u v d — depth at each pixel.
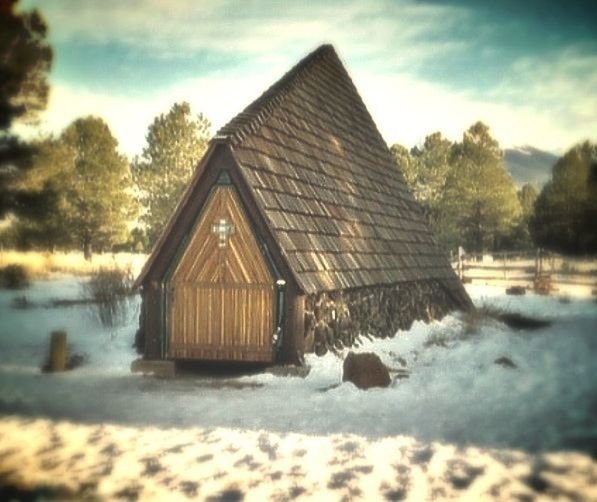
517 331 17.31
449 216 46.41
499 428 7.93
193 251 11.86
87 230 40.34
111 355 13.24
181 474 6.40
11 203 24.45
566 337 15.72
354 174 18.25
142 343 13.02
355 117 21.19
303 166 14.71
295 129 15.39
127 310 17.70
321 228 13.74
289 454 7.00
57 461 6.79
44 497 5.80
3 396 9.77
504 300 25.41
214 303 11.77
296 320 11.38
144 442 7.46
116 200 40.94
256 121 13.19
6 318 17.94
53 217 28.36
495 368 11.63
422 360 13.01
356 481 6.18
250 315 11.65
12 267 27.28
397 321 16.61
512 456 6.85
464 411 8.82
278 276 11.59
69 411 8.90
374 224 17.50
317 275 12.24
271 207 11.98
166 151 38.16
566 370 11.56
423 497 5.76
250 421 8.37
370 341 14.38
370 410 8.93
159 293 11.89
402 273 17.20
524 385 10.38
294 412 8.84
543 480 6.14
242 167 11.66
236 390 10.30
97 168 40.00
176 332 11.85
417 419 8.42
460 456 6.88
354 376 10.35
